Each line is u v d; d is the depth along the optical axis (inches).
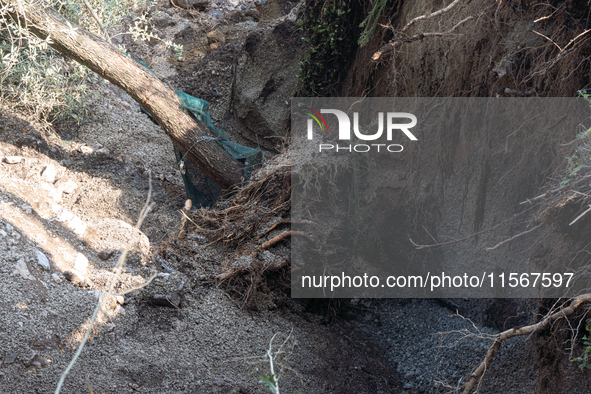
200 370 136.6
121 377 122.1
